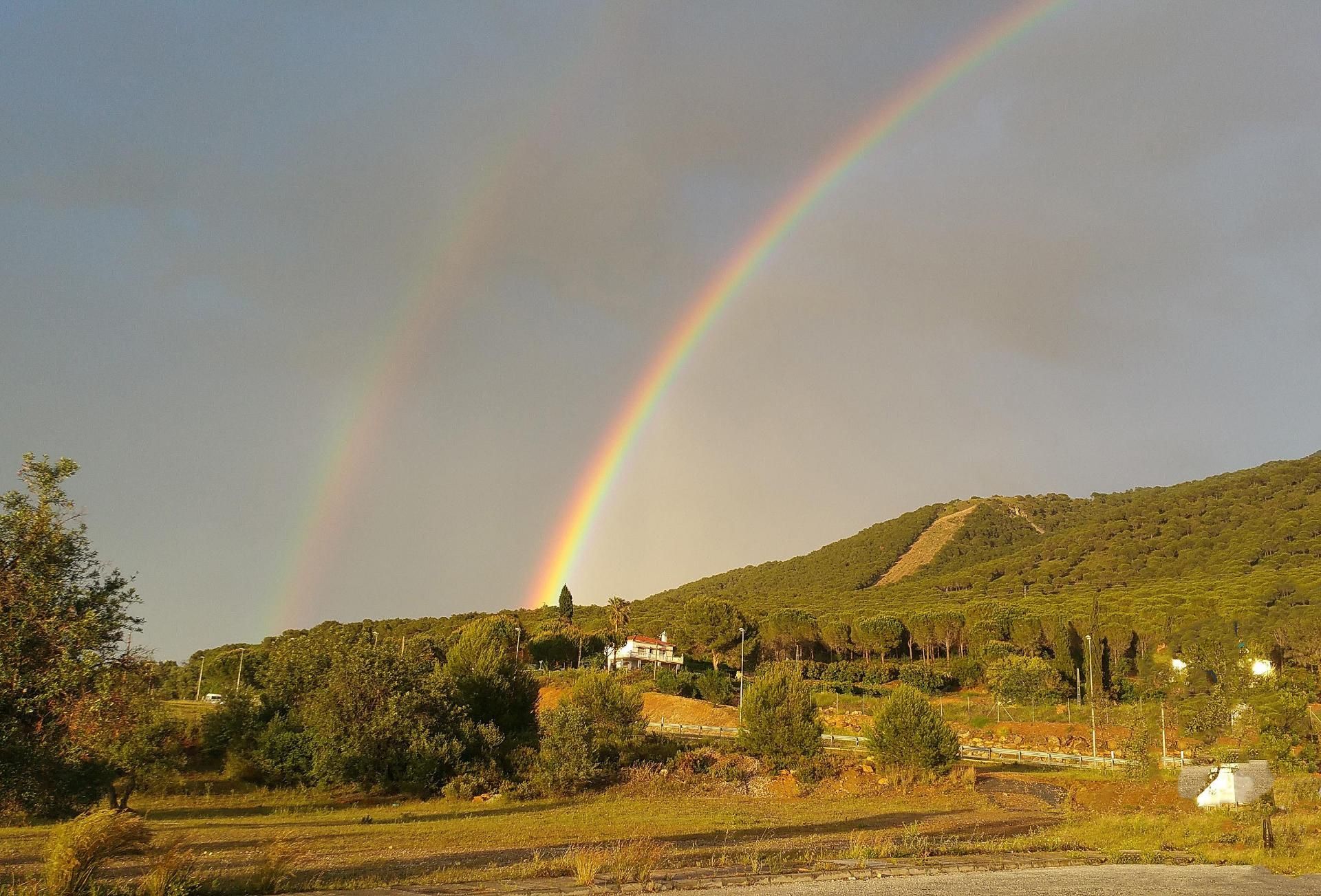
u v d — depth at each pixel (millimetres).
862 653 122250
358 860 19938
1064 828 28078
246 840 24016
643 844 19344
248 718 42500
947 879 18188
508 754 42594
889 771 46438
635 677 89562
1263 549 142000
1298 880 18906
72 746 18172
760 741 47719
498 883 16234
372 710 40594
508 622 113938
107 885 13992
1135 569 156500
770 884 17016
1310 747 28719
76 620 18297
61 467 19047
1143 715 38438
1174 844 24000
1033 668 89438
